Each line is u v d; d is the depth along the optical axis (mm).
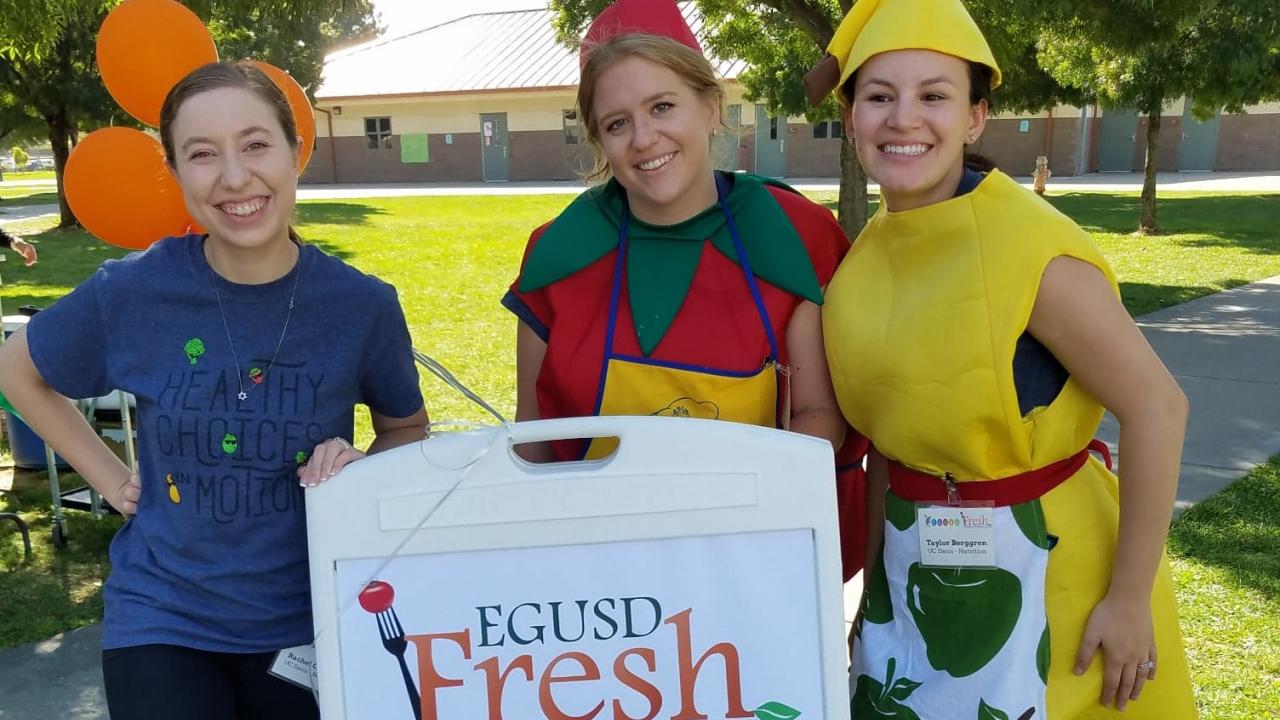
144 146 2982
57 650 3633
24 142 22969
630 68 1915
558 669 1558
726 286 2018
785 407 2088
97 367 1851
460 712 1561
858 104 1829
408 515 1526
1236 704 2963
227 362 1801
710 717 1562
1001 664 1802
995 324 1721
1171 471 1698
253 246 1767
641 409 2027
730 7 10164
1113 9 7270
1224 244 14664
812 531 1526
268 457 1805
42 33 5793
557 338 2084
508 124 34156
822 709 1550
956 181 1858
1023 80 19172
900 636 1934
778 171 32094
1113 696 1807
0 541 4766
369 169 35625
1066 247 1705
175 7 2955
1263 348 7707
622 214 2080
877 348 1855
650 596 1543
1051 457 1806
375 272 12617
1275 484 4730
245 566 1804
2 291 11555
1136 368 1683
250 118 1754
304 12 6570
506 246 15266
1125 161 33469
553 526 1528
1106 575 1829
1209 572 3830
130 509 1892
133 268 1829
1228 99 15289
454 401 6641
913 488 1909
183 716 1740
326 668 1545
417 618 1545
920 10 1738
